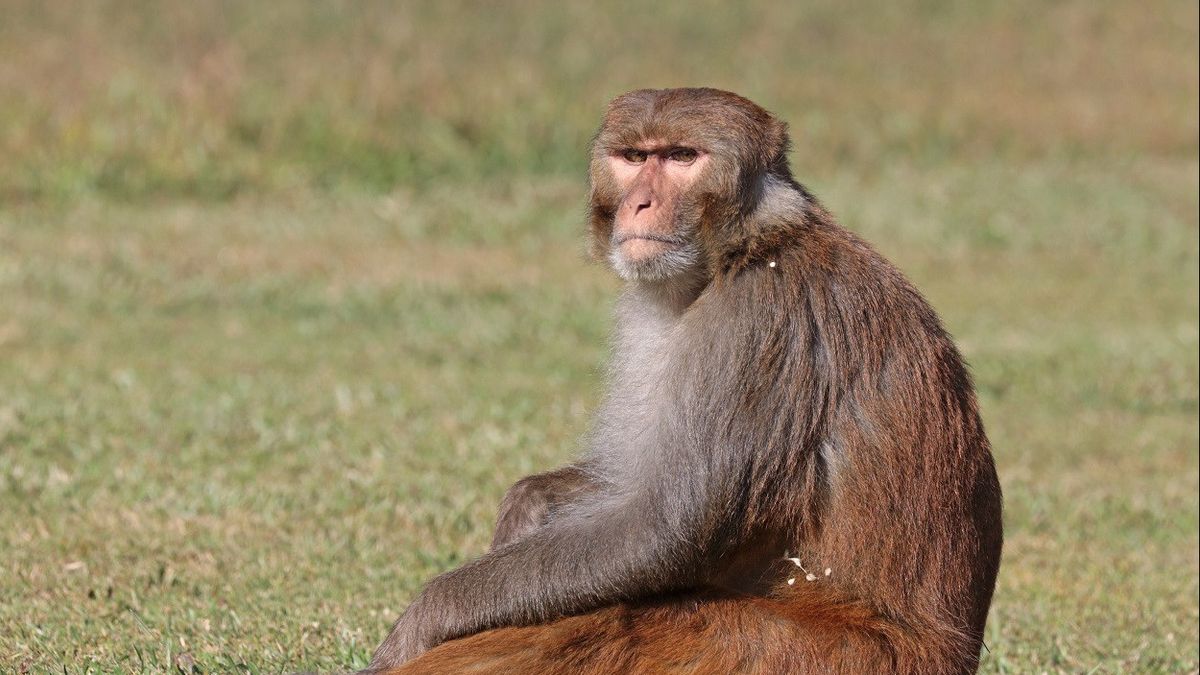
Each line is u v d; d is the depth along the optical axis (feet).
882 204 164.45
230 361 104.01
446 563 63.52
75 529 64.85
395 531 68.03
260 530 66.54
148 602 55.01
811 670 35.35
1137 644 58.39
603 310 124.98
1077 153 193.16
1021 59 219.61
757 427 36.45
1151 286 143.54
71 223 142.20
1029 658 55.31
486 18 208.74
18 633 50.72
